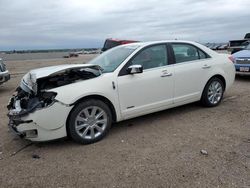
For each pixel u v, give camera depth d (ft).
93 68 15.75
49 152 14.05
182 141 14.62
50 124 13.75
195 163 12.10
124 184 10.75
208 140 14.60
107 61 17.54
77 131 14.46
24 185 11.03
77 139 14.48
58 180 11.28
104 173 11.64
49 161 13.01
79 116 14.44
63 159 13.16
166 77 17.58
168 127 16.93
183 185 10.48
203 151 13.15
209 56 20.47
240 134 15.29
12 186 11.00
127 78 16.07
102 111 15.14
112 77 15.64
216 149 13.43
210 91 20.54
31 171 12.13
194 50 19.75
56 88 14.16
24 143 15.40
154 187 10.44
